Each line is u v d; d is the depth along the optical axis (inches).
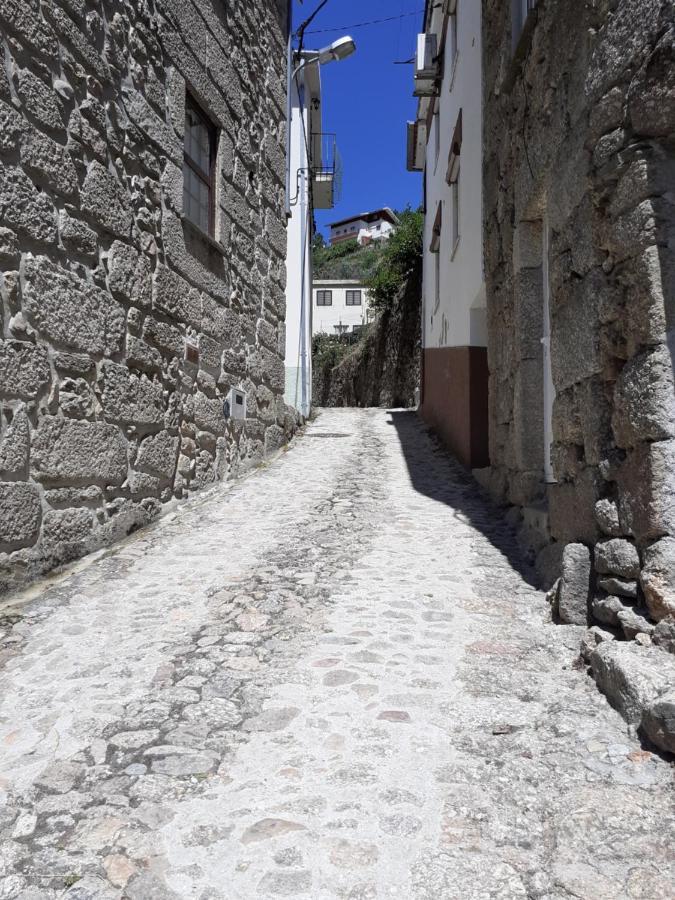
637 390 106.3
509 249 213.2
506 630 128.6
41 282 151.9
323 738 91.1
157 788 80.7
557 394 145.8
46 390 154.2
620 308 112.9
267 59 333.4
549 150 150.3
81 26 170.6
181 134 229.6
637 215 105.0
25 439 146.4
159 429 213.8
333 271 1718.8
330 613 137.2
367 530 205.3
